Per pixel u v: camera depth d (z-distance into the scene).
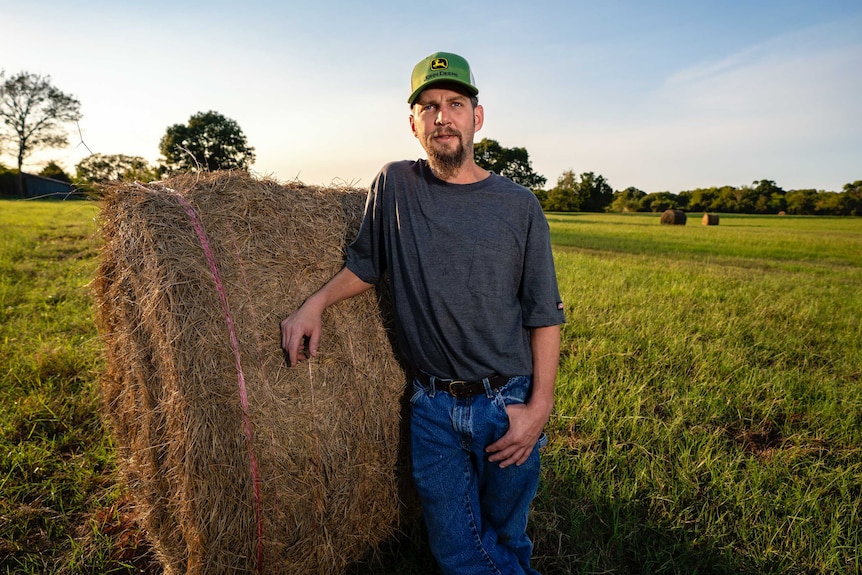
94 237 2.18
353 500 2.01
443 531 1.89
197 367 1.67
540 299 1.82
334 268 2.10
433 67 1.68
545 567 2.26
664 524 2.46
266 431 1.77
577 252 14.87
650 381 4.07
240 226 1.87
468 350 1.78
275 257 1.93
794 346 5.06
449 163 1.73
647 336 5.07
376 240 1.91
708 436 3.18
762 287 8.62
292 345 1.79
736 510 2.55
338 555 2.01
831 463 2.99
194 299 1.69
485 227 1.73
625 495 2.59
